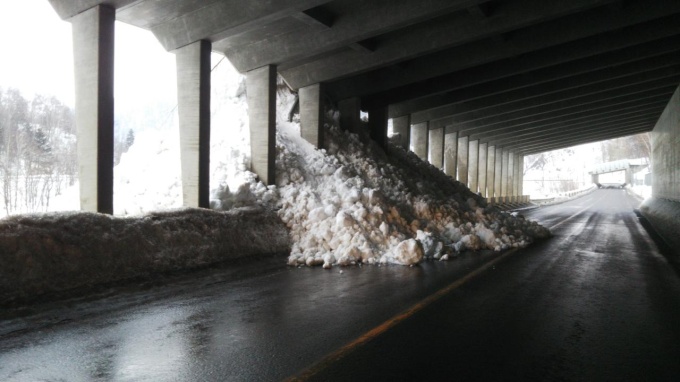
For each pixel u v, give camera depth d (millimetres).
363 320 5871
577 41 19594
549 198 77500
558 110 33875
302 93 19031
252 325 5621
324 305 6668
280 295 7336
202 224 10406
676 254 12422
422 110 26297
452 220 15094
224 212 11539
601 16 16078
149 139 16750
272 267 10234
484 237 14039
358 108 22516
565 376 4125
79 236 7742
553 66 23078
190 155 12711
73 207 14219
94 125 10141
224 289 7773
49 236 7262
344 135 21188
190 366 4262
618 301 7039
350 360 4441
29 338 5043
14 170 20656
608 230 19953
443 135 31766
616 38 18844
